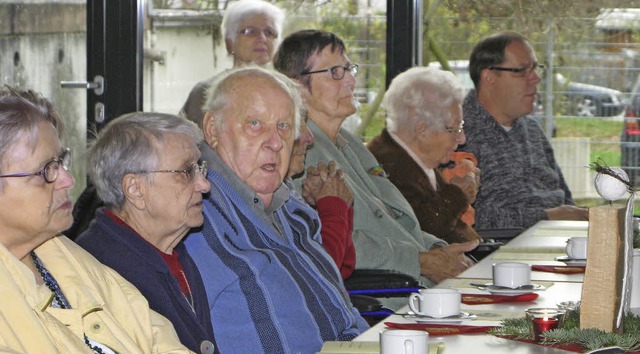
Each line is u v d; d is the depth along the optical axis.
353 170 4.42
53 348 2.13
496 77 5.76
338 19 5.90
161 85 5.92
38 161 2.18
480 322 2.61
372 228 4.30
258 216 3.14
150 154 2.71
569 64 6.46
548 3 6.37
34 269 2.33
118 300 2.46
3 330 2.08
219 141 3.22
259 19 5.79
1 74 5.92
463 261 4.41
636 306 2.83
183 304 2.71
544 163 5.93
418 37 5.91
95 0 5.80
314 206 3.86
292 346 3.00
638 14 6.39
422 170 4.88
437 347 2.29
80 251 2.47
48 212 2.21
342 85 4.39
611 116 6.47
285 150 3.27
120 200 2.73
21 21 5.89
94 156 2.73
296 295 3.08
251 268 2.99
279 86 3.27
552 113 6.50
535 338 2.39
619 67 6.45
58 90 5.87
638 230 3.81
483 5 6.20
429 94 4.84
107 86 5.83
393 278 3.83
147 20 5.86
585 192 6.53
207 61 5.90
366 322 3.40
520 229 5.23
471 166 5.32
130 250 2.68
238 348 2.92
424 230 4.87
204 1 5.88
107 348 2.33
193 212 2.78
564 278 3.37
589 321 2.42
